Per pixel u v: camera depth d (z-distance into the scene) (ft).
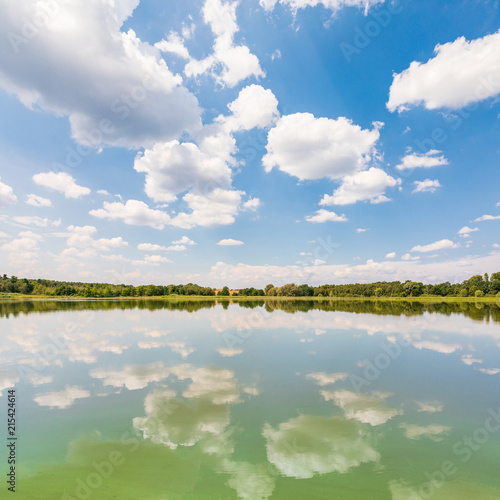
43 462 27.63
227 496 22.88
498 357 66.28
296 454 28.50
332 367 57.98
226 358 64.64
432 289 392.88
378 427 33.96
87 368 57.47
